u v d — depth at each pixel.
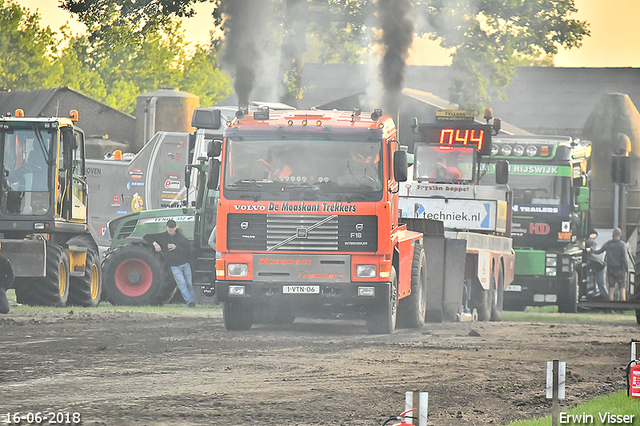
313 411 29.73
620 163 89.25
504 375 38.81
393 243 53.53
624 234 93.56
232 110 94.38
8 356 41.00
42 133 72.00
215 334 52.16
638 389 32.50
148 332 52.41
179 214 78.62
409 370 39.16
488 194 79.25
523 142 90.25
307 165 52.50
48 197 71.69
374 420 28.55
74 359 40.41
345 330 56.78
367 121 53.47
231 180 52.75
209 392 32.72
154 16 118.44
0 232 72.81
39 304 71.38
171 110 118.56
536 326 65.25
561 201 90.12
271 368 38.72
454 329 60.00
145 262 76.88
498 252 75.62
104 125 148.88
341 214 52.19
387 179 52.66
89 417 28.19
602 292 92.62
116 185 93.94
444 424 28.89
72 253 73.50
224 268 52.75
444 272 66.06
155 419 28.03
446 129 81.94
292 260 52.31
